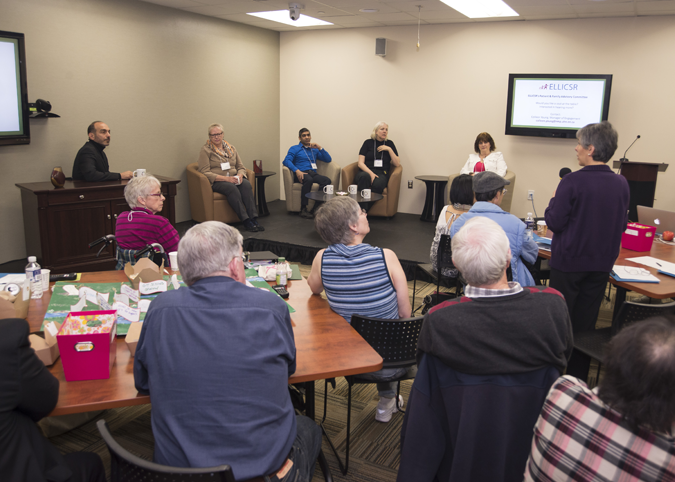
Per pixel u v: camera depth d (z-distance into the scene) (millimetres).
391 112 6852
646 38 5434
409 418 1376
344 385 2805
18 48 4137
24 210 4430
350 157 7223
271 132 7500
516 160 6316
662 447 848
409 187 6973
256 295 1305
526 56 6008
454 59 6367
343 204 2004
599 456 906
